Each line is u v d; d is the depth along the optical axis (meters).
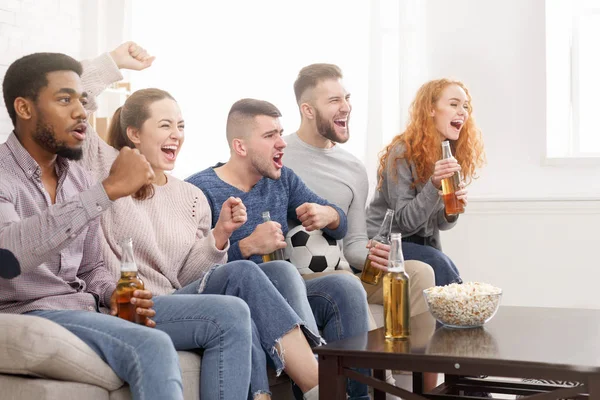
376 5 4.79
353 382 2.87
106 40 5.37
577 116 4.81
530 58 4.72
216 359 2.36
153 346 2.09
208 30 5.20
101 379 2.08
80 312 2.23
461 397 2.50
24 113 2.34
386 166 3.92
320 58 4.96
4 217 2.18
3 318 2.05
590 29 4.80
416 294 3.50
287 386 2.90
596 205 4.56
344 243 3.69
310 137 3.75
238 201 2.86
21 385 2.01
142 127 2.89
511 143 4.75
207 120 5.21
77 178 2.51
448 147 3.51
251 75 5.12
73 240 2.26
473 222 4.73
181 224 2.85
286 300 2.79
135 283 2.34
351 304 2.96
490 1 4.76
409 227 3.75
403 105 4.71
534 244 4.66
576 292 4.61
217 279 2.65
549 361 2.03
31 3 4.99
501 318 2.79
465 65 4.79
